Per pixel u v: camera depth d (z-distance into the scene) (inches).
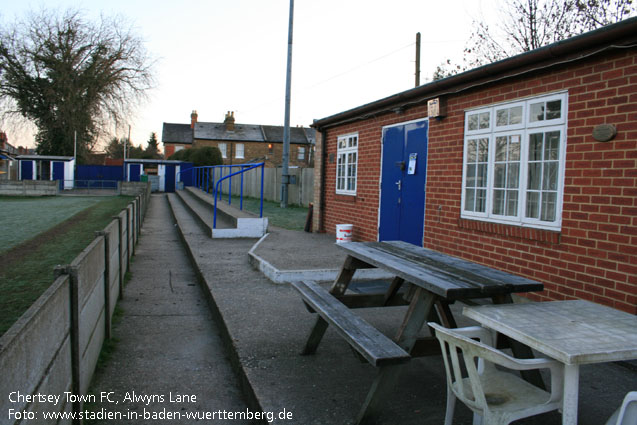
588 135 176.4
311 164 2160.4
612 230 166.7
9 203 863.1
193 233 446.9
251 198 1029.2
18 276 260.4
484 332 112.5
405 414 114.9
